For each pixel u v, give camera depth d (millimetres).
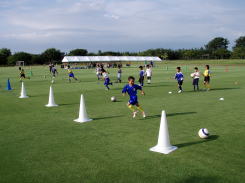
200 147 6051
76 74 39469
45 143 6520
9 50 114750
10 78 31844
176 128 7703
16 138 6969
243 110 10195
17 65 97188
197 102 12297
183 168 4922
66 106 11742
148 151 5844
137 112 10156
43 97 14797
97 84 22828
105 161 5320
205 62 87000
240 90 16734
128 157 5508
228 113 9672
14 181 4551
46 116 9664
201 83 22219
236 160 5273
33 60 107562
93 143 6453
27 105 12109
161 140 5898
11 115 9922
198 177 4543
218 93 15484
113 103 12391
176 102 12414
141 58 80000
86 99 13805
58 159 5477
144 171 4824
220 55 127812
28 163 5305
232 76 29641
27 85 22438
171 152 5754
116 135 7098
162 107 11156
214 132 7246
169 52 125625
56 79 29500
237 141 6465
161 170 4852
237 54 118812
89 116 9516
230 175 4605
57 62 106812
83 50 127250
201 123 8258
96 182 4445
